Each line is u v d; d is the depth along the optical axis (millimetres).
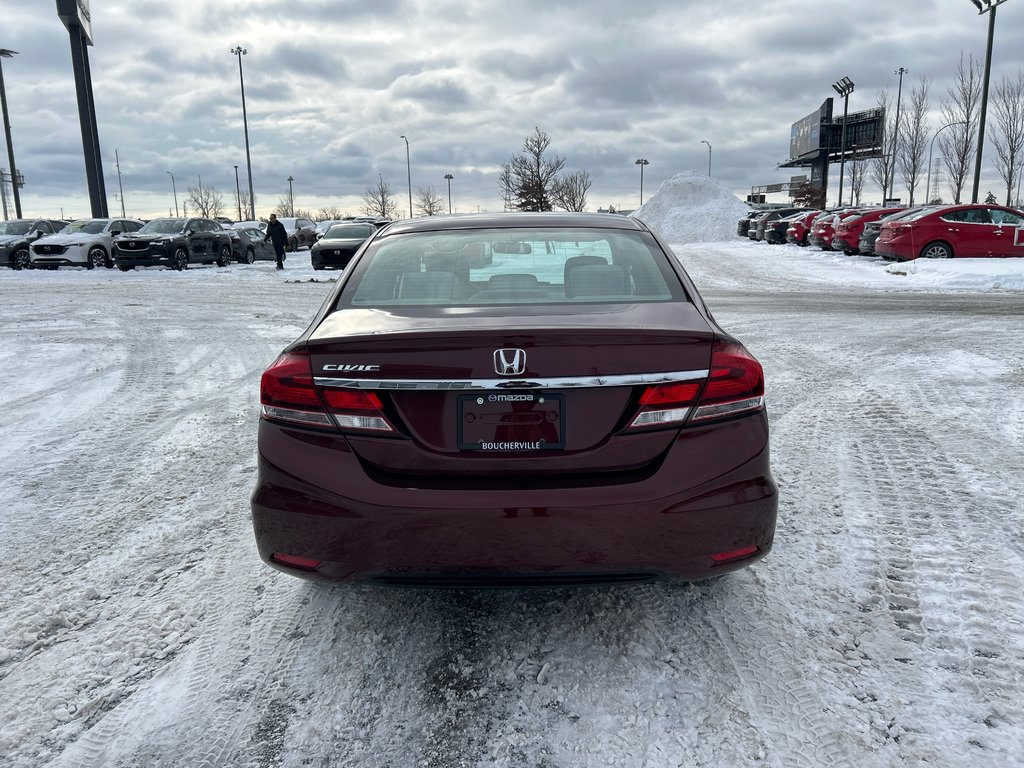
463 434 2246
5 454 4770
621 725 2178
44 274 21297
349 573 2334
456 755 2080
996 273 14695
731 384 2303
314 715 2256
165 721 2238
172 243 22047
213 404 6035
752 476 2326
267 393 2377
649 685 2357
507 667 2473
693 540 2275
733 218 54625
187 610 2859
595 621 2736
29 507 3887
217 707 2297
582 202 60969
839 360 7340
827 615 2730
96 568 3203
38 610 2861
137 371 7398
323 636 2672
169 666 2508
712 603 2836
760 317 10703
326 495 2291
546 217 3398
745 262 22453
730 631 2646
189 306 13000
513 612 2811
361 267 2988
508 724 2195
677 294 2754
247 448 4863
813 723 2162
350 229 22234
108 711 2285
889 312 11047
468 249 3029
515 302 2680
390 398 2266
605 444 2248
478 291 2773
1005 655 2461
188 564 3234
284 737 2164
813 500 3785
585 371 2215
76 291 15891
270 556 2395
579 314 2473
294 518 2314
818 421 5176
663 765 2016
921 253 17578
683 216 55906
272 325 10555
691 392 2268
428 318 2465
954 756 2018
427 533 2250
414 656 2543
